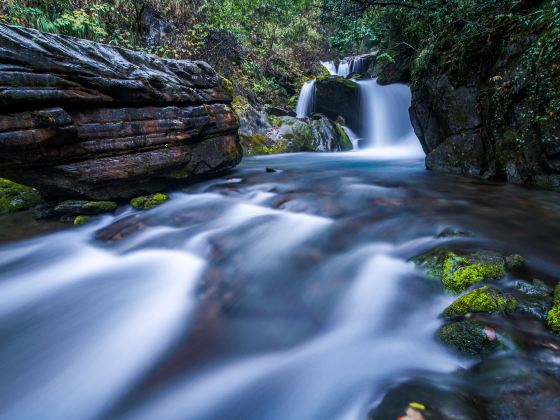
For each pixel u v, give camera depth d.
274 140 12.54
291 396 2.04
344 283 3.18
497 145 6.08
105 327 2.80
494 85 5.88
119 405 2.09
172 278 3.52
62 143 4.10
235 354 2.46
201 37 12.16
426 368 2.10
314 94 16.09
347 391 1.99
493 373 1.89
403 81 15.44
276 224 4.66
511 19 5.55
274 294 3.14
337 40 12.72
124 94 4.69
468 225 4.03
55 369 2.37
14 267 3.78
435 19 7.62
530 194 5.22
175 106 5.69
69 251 4.17
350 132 15.52
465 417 1.60
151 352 2.51
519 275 2.79
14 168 3.86
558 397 1.70
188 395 2.13
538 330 2.15
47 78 3.74
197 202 5.66
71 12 9.16
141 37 11.42
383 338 2.49
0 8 7.72
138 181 5.42
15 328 2.79
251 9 15.43
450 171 7.17
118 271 3.72
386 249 3.70
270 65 17.22
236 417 1.95
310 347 2.47
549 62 4.84
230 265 3.66
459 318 2.37
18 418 2.01
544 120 5.00
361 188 6.23
